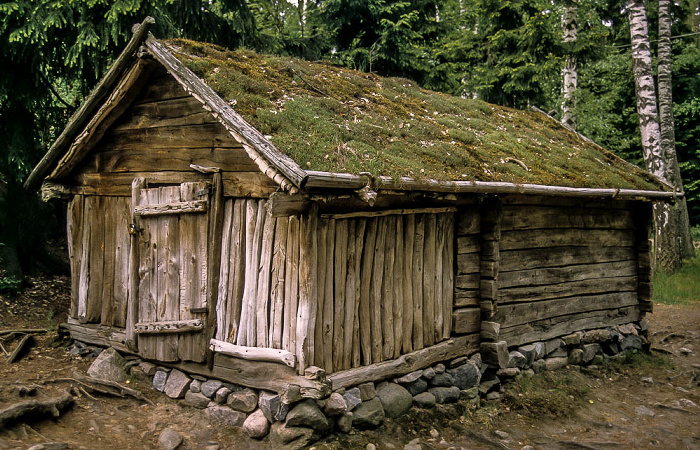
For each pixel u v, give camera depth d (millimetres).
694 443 5758
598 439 5758
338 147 4969
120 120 6289
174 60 5250
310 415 4730
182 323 5500
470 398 6211
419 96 8516
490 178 5918
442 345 6094
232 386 5234
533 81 14383
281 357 4812
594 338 8055
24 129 8922
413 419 5523
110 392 5621
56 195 6805
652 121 13438
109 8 7938
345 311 5168
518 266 7008
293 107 5473
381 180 4691
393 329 5637
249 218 5184
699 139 21828
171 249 5707
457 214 6383
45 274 9883
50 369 6207
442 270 6184
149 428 5047
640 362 8484
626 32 21891
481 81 15344
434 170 5438
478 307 6582
